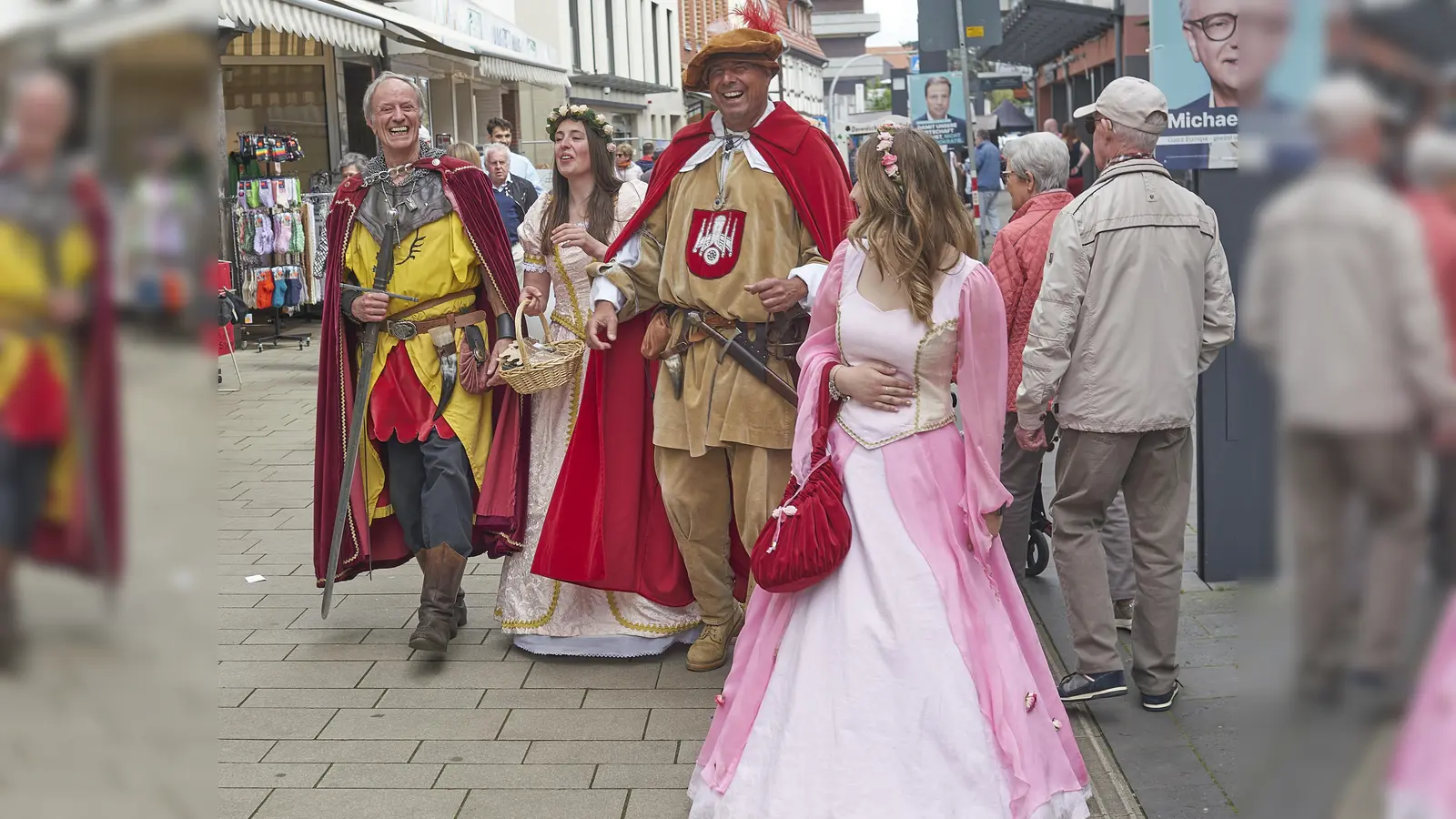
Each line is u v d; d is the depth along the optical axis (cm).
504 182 1045
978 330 315
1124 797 345
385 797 352
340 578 479
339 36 985
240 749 386
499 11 2380
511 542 472
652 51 3950
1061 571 405
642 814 340
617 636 471
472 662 467
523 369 454
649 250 450
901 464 313
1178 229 379
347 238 465
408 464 473
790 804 290
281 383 1107
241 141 1305
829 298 332
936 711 289
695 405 427
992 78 3544
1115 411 382
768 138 423
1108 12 1617
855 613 301
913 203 312
